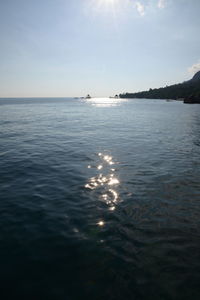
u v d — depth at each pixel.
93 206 7.39
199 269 4.68
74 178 9.88
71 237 5.71
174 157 13.37
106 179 9.79
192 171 10.80
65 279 4.36
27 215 6.75
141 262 4.85
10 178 9.77
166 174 10.40
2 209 7.07
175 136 20.78
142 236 5.79
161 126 28.28
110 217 6.71
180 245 5.44
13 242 5.48
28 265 4.73
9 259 4.90
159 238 5.71
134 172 10.70
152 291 4.11
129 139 19.41
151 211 7.09
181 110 55.50
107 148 15.84
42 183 9.25
